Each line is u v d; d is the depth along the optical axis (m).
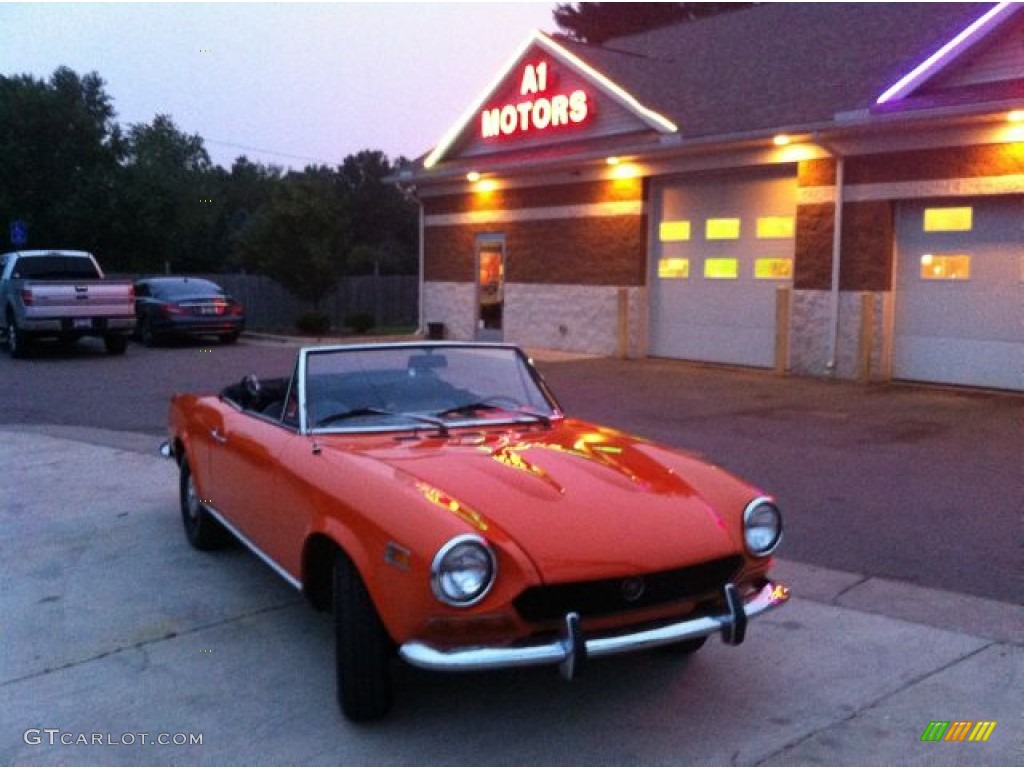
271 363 18.34
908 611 5.46
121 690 4.55
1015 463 9.06
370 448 4.76
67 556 6.61
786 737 4.08
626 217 18.23
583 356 18.86
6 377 16.55
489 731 4.13
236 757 3.93
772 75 17.41
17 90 29.95
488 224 21.38
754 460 9.27
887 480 8.44
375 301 32.66
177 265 39.72
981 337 13.71
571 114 18.88
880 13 18.59
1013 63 12.73
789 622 5.33
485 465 4.45
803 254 15.37
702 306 17.41
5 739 4.09
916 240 14.24
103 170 31.22
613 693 4.49
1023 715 4.25
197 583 6.04
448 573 3.64
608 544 3.87
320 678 4.66
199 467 6.32
